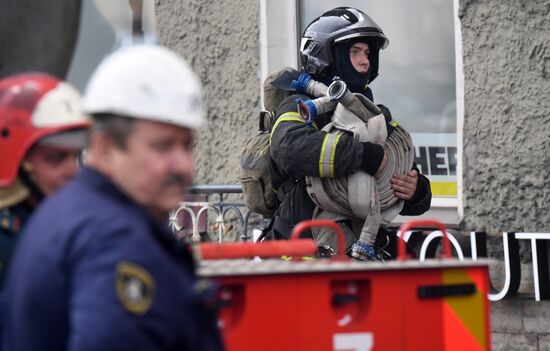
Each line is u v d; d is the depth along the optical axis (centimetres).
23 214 753
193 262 642
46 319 589
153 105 607
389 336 834
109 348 560
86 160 632
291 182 1304
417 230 1748
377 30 1326
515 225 1686
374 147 1242
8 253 735
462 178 1741
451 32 1855
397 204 1295
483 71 1720
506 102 1698
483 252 1673
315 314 813
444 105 1858
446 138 1850
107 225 589
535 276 1605
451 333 862
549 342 1619
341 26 1311
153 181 611
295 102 1280
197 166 2053
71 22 1406
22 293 596
